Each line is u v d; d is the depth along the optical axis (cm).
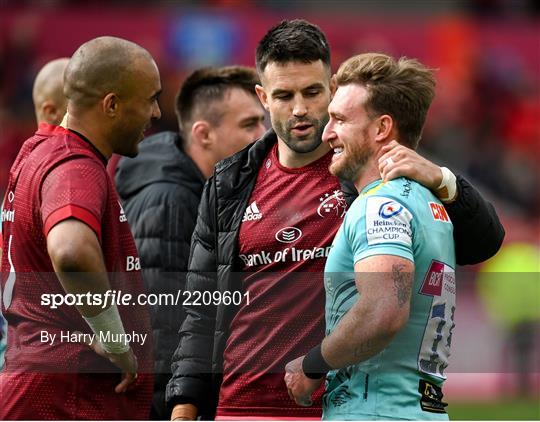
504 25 5528
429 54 5450
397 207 1103
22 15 5059
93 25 5056
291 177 1343
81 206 1185
